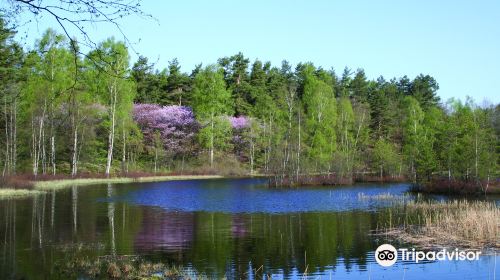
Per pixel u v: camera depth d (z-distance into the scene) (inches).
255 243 692.7
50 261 565.6
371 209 1109.7
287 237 743.1
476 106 2482.8
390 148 2486.5
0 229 796.0
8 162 1800.0
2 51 1310.3
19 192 1427.2
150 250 637.9
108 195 1433.3
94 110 2165.4
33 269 527.8
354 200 1326.3
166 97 3181.6
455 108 3245.6
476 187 1561.3
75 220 906.1
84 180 1975.9
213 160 2780.5
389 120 3255.4
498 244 669.9
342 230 806.5
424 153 1835.6
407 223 874.1
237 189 1716.3
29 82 1845.5
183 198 1371.8
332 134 2319.1
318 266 565.3
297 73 3885.3
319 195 1480.1
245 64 3442.4
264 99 3021.7
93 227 824.9
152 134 2746.1
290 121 2073.1
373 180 2311.8
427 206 1120.8
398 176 2359.7
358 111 2859.3
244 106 3206.2
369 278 518.3
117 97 2273.6
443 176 1830.7
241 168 2783.0
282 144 2030.0
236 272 531.5
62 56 1803.6
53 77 1801.2
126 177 2228.1
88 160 2306.8
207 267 550.3
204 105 2731.3
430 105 3767.2
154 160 2711.6
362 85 3826.3
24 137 2059.5
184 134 2824.8
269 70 3772.1
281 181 1887.3
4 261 565.3
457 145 1720.0
